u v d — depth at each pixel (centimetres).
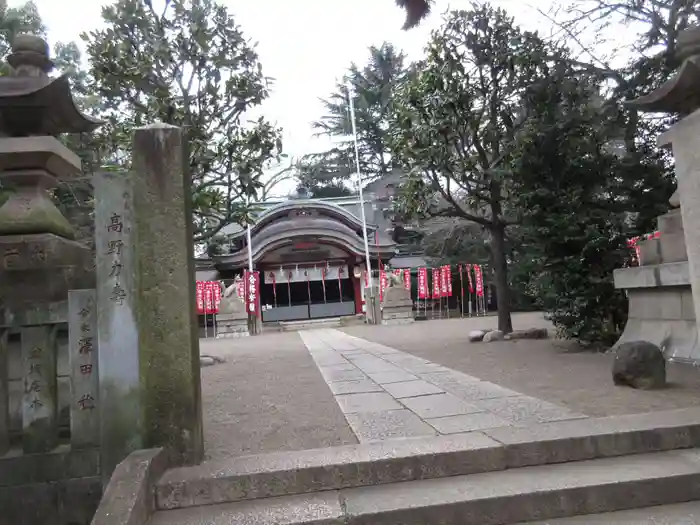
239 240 2875
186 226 391
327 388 674
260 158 1004
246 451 408
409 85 1167
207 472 357
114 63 898
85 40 913
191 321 388
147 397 377
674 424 396
